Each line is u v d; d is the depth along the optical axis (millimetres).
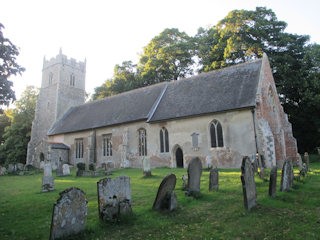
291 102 30453
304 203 7426
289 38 29016
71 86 43688
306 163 16234
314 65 27547
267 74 23156
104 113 32375
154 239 5223
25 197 10734
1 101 8914
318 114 28016
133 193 10133
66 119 38938
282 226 5598
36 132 42250
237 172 15930
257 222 5918
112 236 5453
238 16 31891
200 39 40500
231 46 30375
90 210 7688
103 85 48781
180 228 5809
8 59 9219
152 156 24766
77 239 5312
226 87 23219
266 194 8656
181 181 12516
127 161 26641
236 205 7445
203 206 7578
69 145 34188
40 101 43844
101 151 30016
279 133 21062
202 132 21891
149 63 40438
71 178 18703
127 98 32562
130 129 27391
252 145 19234
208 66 35375
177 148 23594
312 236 5000
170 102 25969
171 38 43188
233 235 5246
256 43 29922
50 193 11570
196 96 24500
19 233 5828
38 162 33750
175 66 41281
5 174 25922
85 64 47031
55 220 5164
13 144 42562
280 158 20531
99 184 6305
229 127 20500
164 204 7273
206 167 21062
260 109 19375
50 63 43812
